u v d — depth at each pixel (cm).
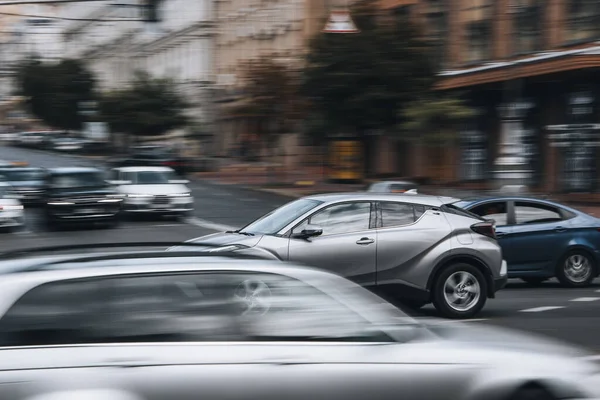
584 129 3675
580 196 3647
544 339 596
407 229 1187
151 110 6575
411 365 509
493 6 3978
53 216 2830
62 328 476
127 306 489
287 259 1125
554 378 532
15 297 478
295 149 6225
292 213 1188
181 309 495
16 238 2652
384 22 4031
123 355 472
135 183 3241
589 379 544
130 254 543
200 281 505
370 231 1172
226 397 477
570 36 3594
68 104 7056
